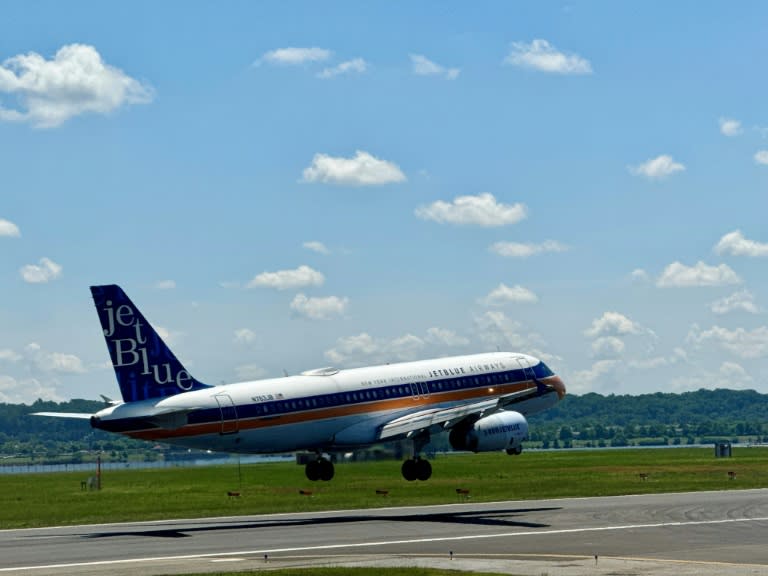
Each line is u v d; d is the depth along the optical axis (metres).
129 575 44.50
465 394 88.56
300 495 90.56
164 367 75.00
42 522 73.38
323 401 80.19
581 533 58.44
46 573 45.81
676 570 43.22
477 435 79.44
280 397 78.19
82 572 45.91
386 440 82.12
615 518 65.88
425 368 87.44
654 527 60.72
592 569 43.91
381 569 44.72
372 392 83.19
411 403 85.19
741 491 87.44
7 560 51.44
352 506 79.19
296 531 62.44
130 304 74.38
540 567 44.72
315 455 87.00
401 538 57.81
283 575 43.50
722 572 42.44
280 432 78.00
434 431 81.31
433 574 43.06
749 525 61.19
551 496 84.50
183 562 49.16
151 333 74.81
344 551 52.78
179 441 74.56
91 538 61.41
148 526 69.06
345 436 81.31
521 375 92.38
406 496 86.62
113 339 73.75
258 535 60.75
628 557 48.00
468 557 49.16
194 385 76.19
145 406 73.25
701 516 66.31
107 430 72.81
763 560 46.34
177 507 82.69
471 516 69.50
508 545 53.75
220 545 56.16
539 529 60.97
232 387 77.00
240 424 76.06
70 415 74.69
